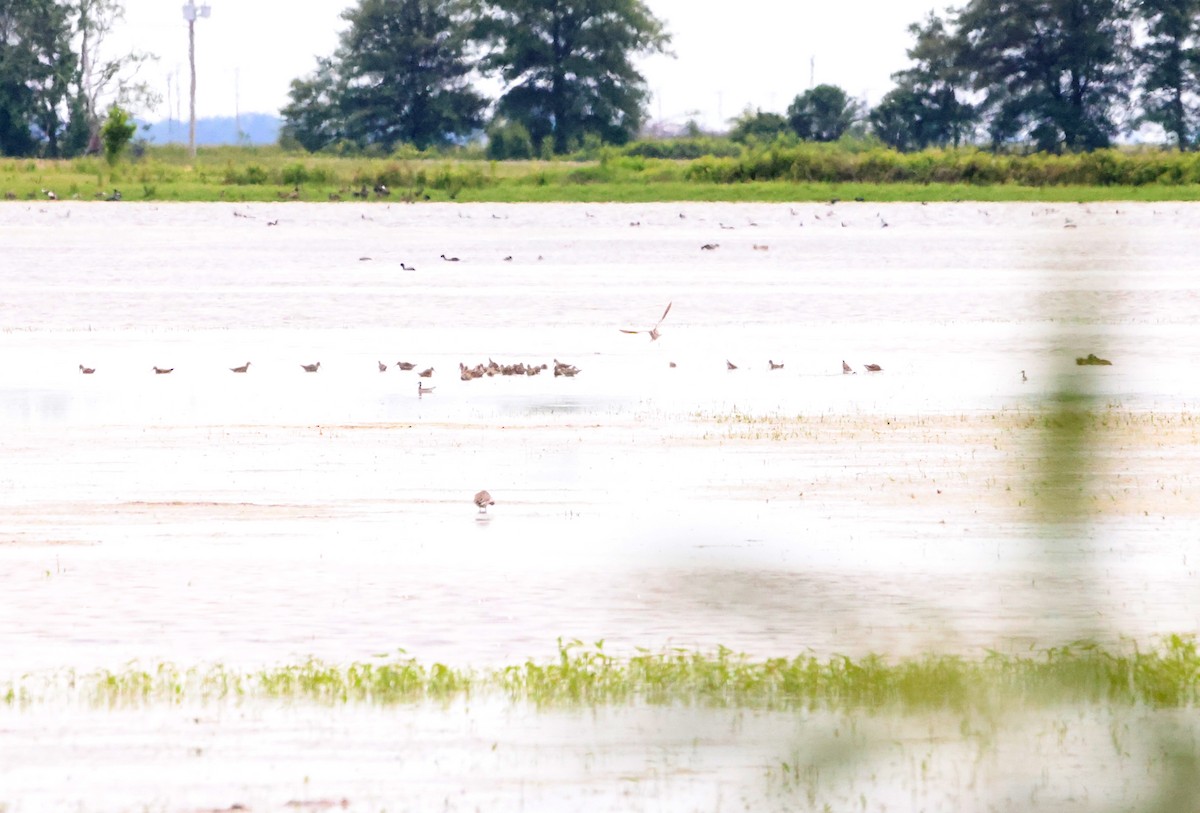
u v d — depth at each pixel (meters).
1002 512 56.53
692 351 113.75
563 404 89.56
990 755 16.84
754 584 16.50
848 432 78.88
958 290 154.50
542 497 63.28
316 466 70.38
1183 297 139.00
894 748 14.45
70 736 34.16
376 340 119.56
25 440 77.44
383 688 36.97
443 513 59.91
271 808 30.02
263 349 113.94
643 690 35.91
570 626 42.75
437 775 31.55
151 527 57.62
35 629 43.59
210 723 34.84
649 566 49.34
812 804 27.55
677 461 71.19
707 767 30.59
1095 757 16.86
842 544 52.12
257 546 54.44
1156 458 68.75
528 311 138.00
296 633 43.12
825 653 36.34
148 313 134.75
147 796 30.62
